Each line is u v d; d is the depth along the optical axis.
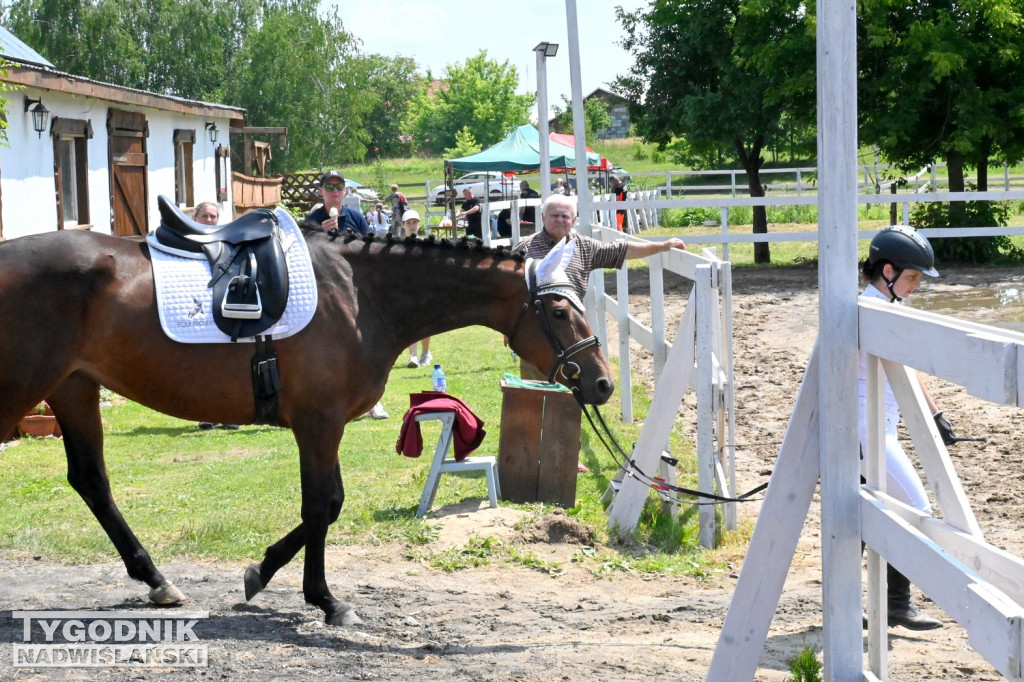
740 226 31.83
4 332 4.12
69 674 3.71
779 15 21.45
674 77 24.58
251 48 54.56
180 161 20.69
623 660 4.16
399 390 11.73
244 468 8.21
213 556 5.86
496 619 4.89
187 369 4.36
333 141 57.09
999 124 20.31
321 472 4.54
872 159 37.31
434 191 41.22
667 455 6.84
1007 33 19.66
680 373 6.52
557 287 4.72
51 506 6.97
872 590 3.14
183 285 4.36
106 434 9.73
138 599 4.90
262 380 4.38
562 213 6.88
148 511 6.78
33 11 48.78
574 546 6.30
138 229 18.12
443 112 95.62
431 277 4.71
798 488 3.21
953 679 3.99
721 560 6.14
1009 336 2.21
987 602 2.18
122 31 49.53
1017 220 26.80
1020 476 7.35
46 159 13.97
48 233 4.34
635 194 33.28
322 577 4.64
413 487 7.40
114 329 4.29
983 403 9.60
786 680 3.64
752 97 22.55
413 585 5.45
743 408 10.04
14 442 9.36
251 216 4.59
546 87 12.04
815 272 21.11
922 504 4.49
